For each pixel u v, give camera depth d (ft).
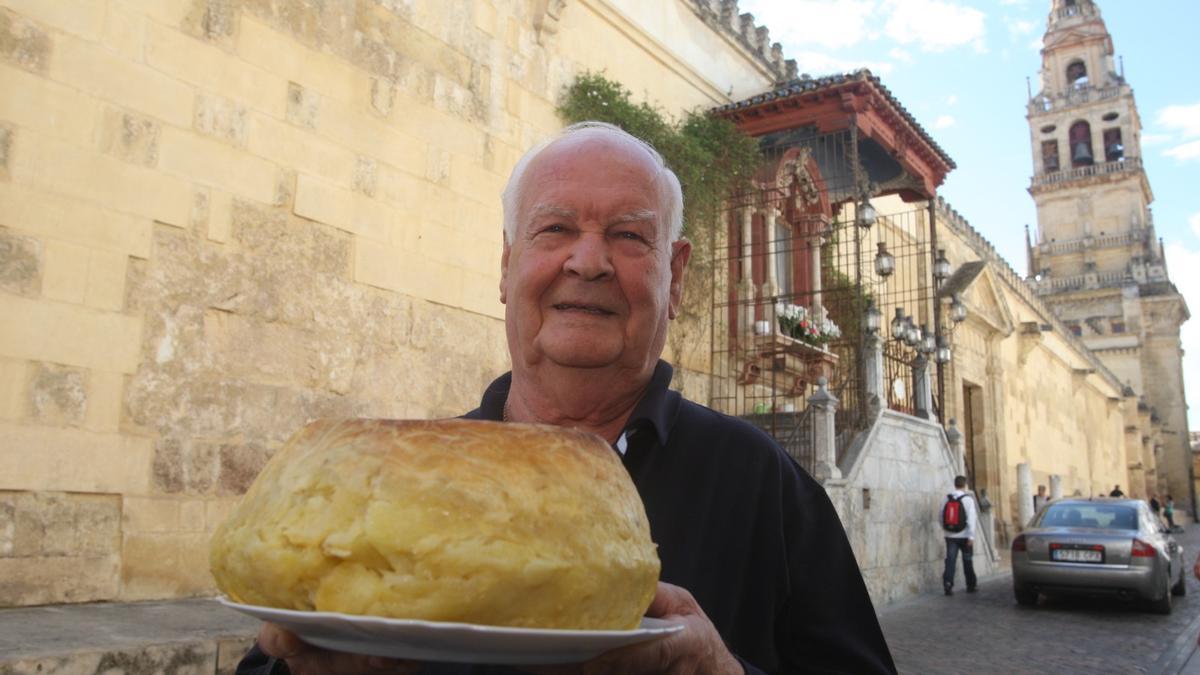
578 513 3.36
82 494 18.40
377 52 27.09
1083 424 144.15
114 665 13.23
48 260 18.28
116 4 20.01
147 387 19.83
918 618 34.88
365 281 25.76
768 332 43.16
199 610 18.25
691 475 6.34
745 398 44.21
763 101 42.27
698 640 4.14
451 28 30.17
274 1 23.89
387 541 3.07
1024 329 107.34
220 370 21.43
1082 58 240.73
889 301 73.26
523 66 33.60
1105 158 230.89
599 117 36.09
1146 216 243.40
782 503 6.50
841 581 6.42
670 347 39.55
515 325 6.86
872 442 39.11
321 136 24.90
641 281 6.42
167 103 20.92
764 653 5.94
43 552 17.62
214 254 21.62
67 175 18.76
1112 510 41.37
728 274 43.70
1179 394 209.36
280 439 22.70
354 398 24.95
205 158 21.66
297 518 3.27
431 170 28.66
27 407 17.66
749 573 6.14
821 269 53.47
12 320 17.60
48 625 15.26
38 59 18.48
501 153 31.81
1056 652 28.43
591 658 3.42
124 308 19.56
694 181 40.16
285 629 3.38
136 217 19.97
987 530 55.42
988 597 42.88
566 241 6.51
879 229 72.79
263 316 22.66
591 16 38.22
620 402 6.78
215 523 20.90
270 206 23.20
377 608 3.05
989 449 89.25
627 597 3.47
